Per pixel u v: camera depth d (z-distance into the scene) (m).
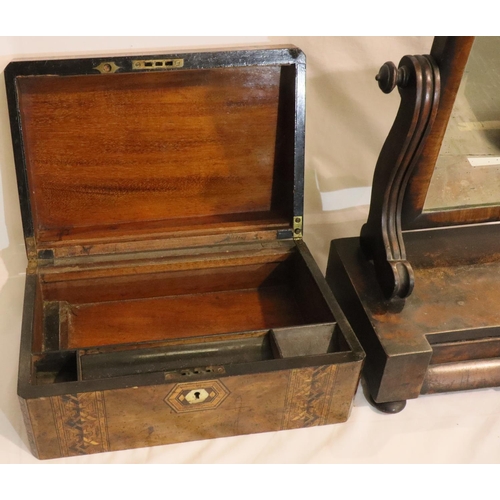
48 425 1.26
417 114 1.28
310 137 1.87
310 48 1.72
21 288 1.82
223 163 1.65
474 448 1.44
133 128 1.55
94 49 1.61
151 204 1.67
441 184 1.46
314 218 2.01
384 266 1.48
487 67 1.32
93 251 1.61
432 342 1.45
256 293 1.76
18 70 1.38
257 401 1.34
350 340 1.36
